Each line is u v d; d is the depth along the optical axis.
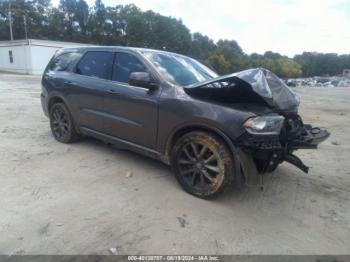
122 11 75.19
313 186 3.93
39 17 62.41
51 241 2.44
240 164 2.96
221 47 85.62
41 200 3.10
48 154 4.51
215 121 3.00
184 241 2.56
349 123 9.04
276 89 3.33
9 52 32.66
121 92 3.87
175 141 3.52
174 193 3.44
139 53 3.89
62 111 4.99
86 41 65.12
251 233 2.75
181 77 3.79
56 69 5.12
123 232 2.63
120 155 4.62
